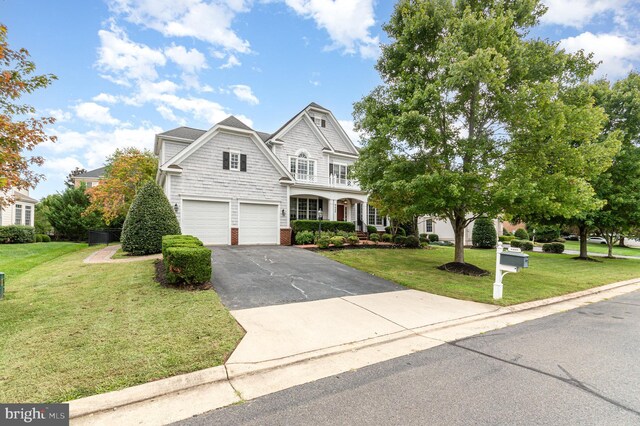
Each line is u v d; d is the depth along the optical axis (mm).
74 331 4246
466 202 9031
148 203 11203
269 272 8789
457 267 10297
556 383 3221
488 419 2559
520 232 31266
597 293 8398
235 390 3031
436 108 8727
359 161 11500
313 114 22266
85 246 17250
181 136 17297
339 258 12070
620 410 2727
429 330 4930
